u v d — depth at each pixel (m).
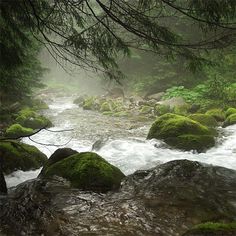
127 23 5.91
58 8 6.35
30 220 5.33
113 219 5.28
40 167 9.02
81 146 11.54
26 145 9.56
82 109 22.66
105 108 20.91
